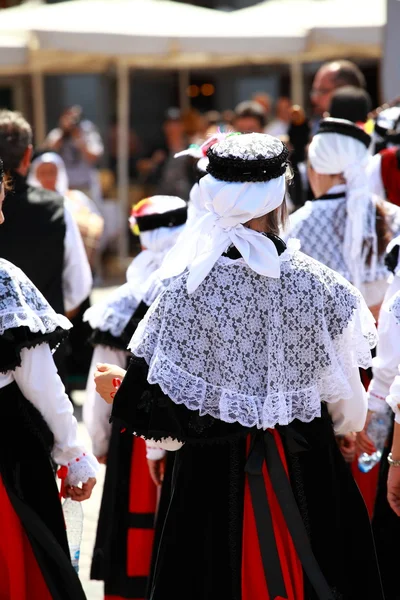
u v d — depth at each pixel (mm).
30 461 6098
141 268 8484
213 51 25703
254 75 34625
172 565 5797
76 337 13312
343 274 8422
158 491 8344
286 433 5832
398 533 7453
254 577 5789
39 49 25359
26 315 5977
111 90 36938
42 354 6137
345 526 6012
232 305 5730
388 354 7336
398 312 6535
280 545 5809
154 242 8359
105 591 8539
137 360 5863
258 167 5703
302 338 5816
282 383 5762
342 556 5938
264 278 5762
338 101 10922
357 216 8414
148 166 31812
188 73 35844
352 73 13320
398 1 15609
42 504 6094
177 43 25594
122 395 5871
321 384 5906
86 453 6566
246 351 5742
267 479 5863
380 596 6020
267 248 5754
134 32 25422
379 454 8000
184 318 5754
